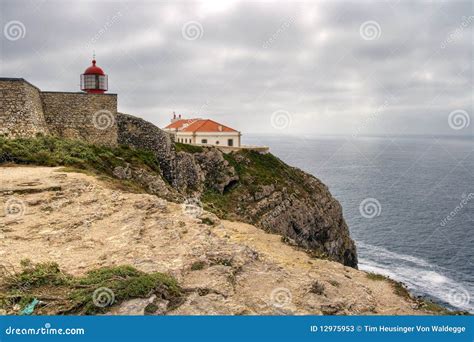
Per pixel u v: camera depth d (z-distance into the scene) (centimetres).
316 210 6334
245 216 5303
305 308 1149
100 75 4425
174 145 5553
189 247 1488
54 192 2039
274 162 7038
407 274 5603
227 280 1230
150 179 3634
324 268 1756
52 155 3019
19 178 2273
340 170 16475
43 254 1359
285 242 2153
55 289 1080
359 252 6644
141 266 1259
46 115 3825
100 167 3244
